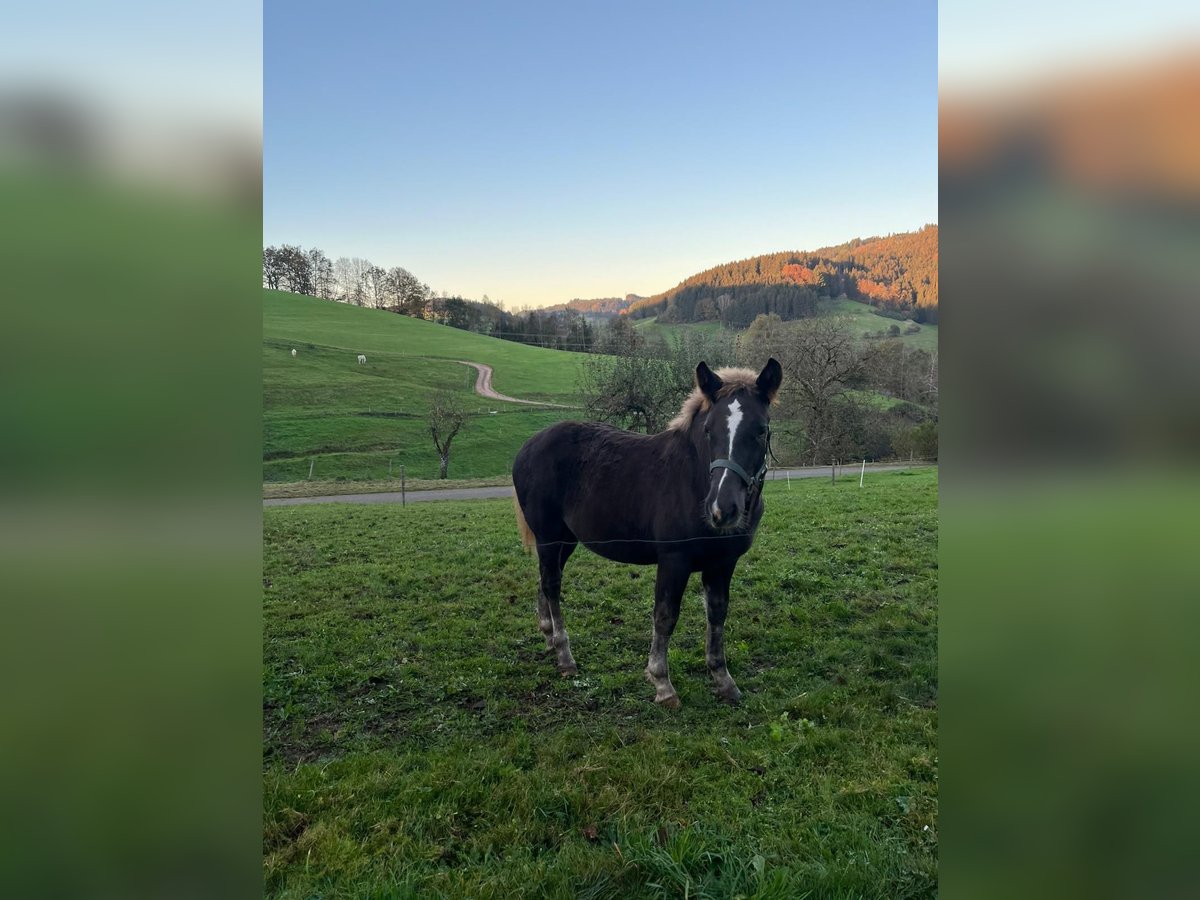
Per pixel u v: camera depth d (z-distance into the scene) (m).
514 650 5.19
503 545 9.09
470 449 26.23
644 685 4.49
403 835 2.90
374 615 6.16
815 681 4.44
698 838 2.80
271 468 23.64
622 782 3.31
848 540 8.50
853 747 3.57
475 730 3.93
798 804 3.09
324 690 4.48
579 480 4.85
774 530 9.21
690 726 3.93
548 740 3.76
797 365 22.84
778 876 2.48
